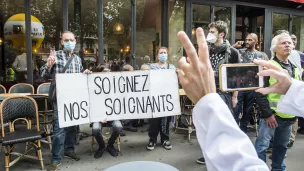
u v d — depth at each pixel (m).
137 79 3.58
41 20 5.86
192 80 0.59
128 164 1.35
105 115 3.47
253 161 0.55
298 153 3.80
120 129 3.51
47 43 5.91
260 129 2.63
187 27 5.89
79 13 5.59
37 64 5.58
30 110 3.35
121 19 5.87
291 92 0.74
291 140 4.05
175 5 5.93
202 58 0.60
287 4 6.85
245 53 4.11
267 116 2.45
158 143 4.13
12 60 6.11
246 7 6.74
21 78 5.82
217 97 0.59
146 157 3.55
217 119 0.57
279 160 2.62
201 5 6.00
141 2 5.84
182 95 4.36
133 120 5.04
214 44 2.85
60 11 5.61
